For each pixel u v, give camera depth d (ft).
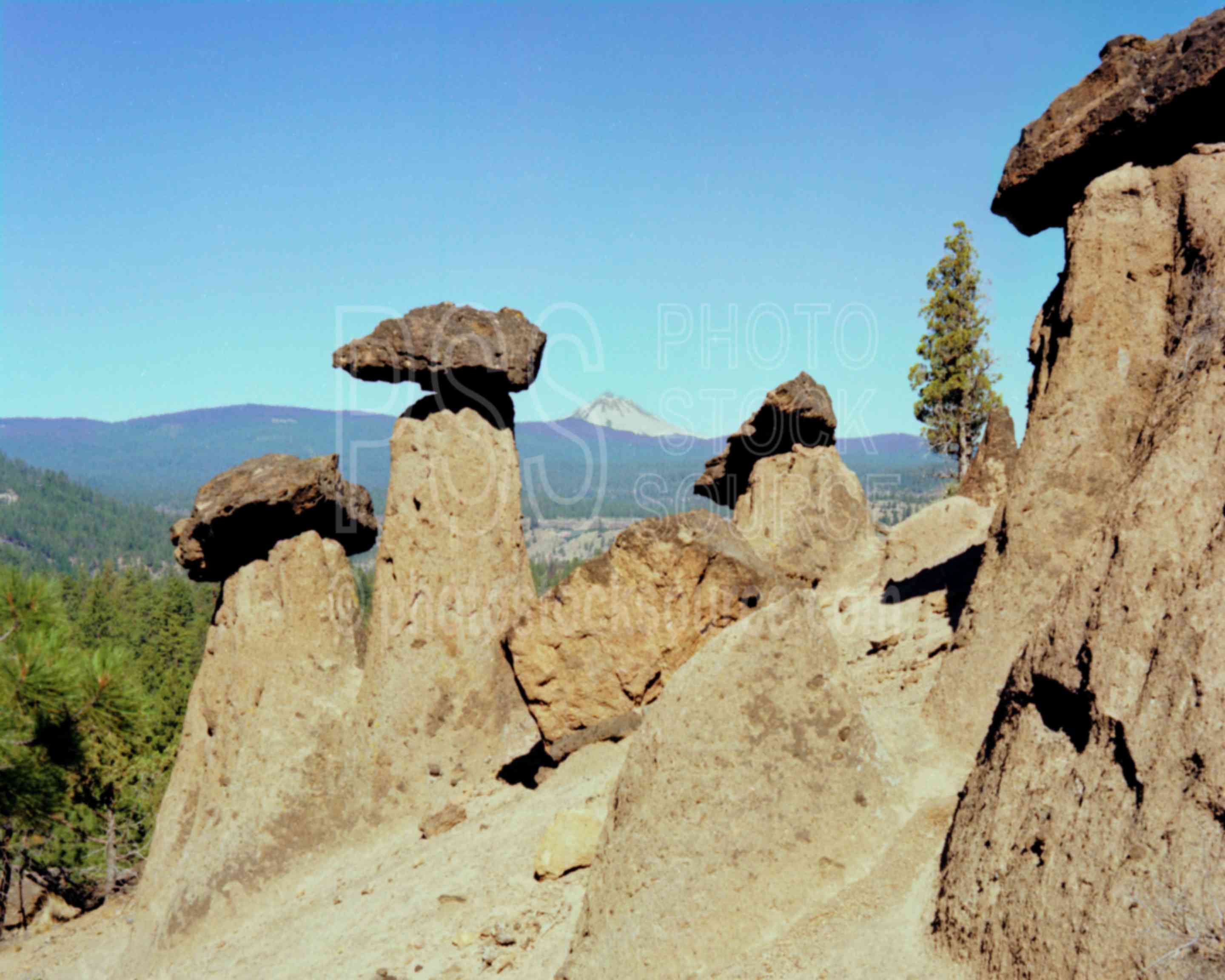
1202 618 29.45
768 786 40.40
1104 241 51.90
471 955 47.01
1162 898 25.86
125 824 124.98
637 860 39.86
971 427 163.94
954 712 46.98
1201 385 37.01
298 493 80.69
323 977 50.26
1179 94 48.65
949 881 33.50
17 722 65.82
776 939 36.60
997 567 51.26
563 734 70.03
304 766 73.51
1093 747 30.60
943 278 167.22
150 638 385.91
